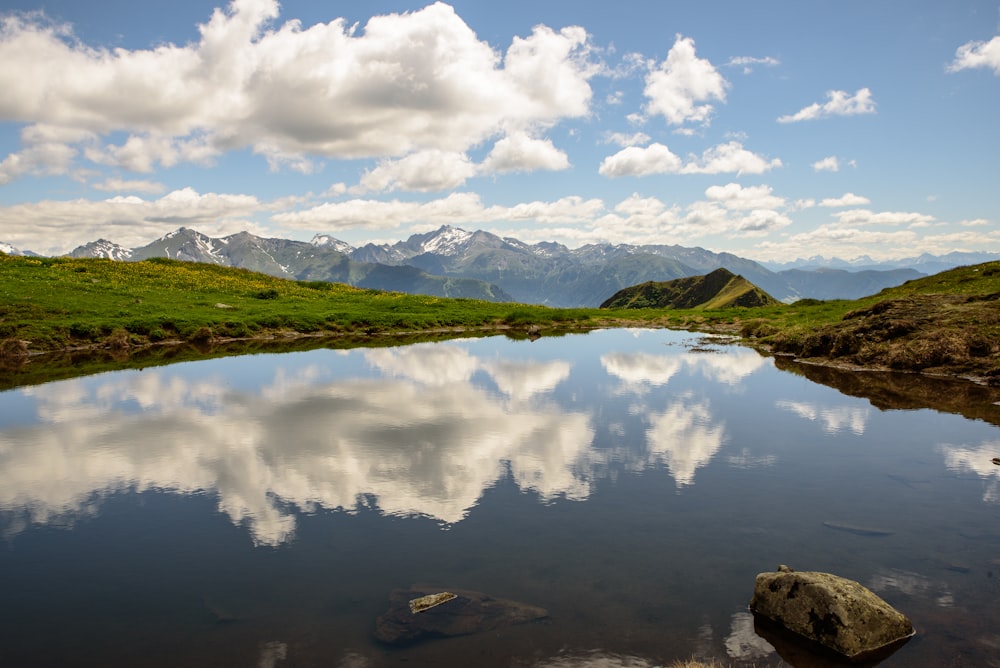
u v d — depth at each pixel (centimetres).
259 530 1276
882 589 1022
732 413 2394
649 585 1041
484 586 1037
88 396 2716
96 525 1309
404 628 909
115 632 917
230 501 1441
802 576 938
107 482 1573
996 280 5634
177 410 2425
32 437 2002
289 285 8662
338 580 1066
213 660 842
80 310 5094
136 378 3209
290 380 3159
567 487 1528
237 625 932
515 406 2519
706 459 1772
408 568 1102
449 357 4162
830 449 1877
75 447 1884
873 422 2239
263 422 2217
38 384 3020
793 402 2608
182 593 1028
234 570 1106
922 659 829
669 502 1429
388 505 1408
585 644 870
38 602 1007
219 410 2427
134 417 2295
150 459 1759
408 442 1944
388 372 3447
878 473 1644
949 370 3338
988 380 3064
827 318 5869
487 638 884
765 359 4119
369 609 973
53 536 1257
